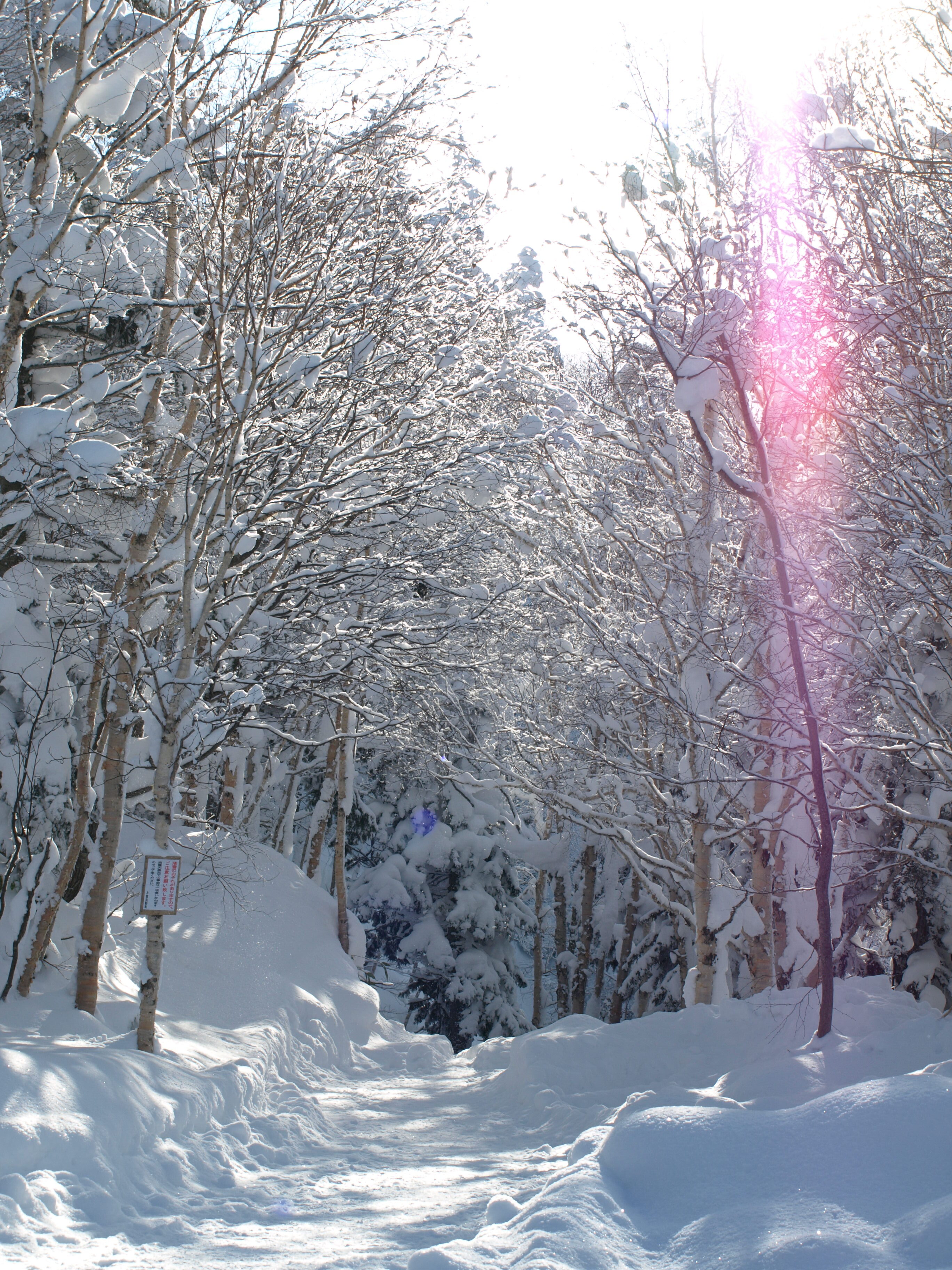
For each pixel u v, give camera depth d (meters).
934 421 9.95
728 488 13.49
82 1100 6.30
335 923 15.83
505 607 13.84
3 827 9.60
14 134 11.34
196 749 10.43
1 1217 4.91
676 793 14.62
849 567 10.35
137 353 9.91
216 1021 10.87
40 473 8.57
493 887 24.31
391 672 13.77
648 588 13.79
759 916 13.36
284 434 11.41
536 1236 3.91
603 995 28.52
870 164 9.27
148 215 11.12
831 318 9.20
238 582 11.65
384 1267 4.75
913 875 15.23
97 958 9.21
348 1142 8.38
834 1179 4.20
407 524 13.07
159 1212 5.76
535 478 14.87
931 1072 6.53
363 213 11.48
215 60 9.27
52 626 10.32
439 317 12.83
